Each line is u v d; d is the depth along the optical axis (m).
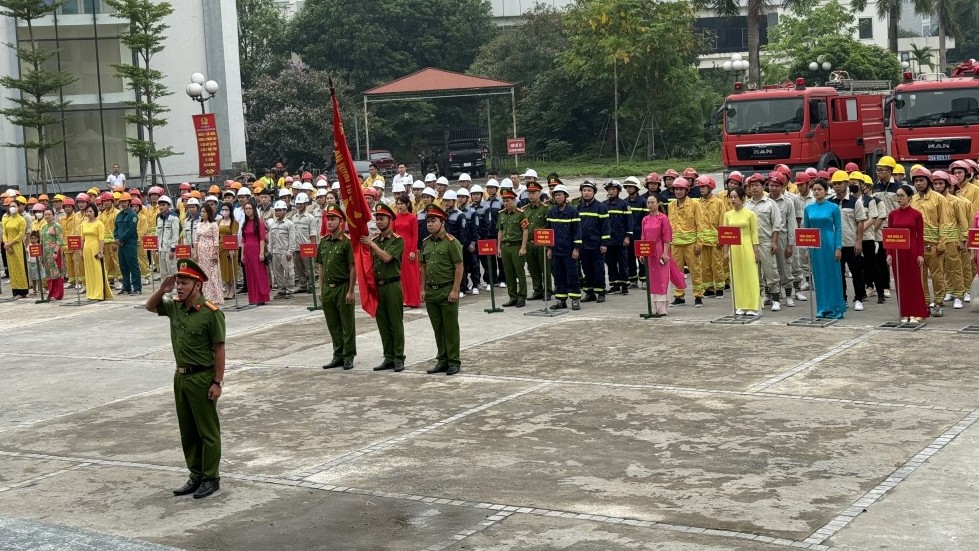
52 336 21.70
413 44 82.00
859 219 18.91
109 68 48.56
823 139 34.25
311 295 25.27
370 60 79.12
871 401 12.80
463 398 14.10
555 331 18.50
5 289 31.19
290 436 12.73
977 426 11.58
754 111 34.31
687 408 12.94
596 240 21.19
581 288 21.86
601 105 73.62
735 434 11.73
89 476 11.59
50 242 27.17
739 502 9.55
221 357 10.59
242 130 54.03
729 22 94.00
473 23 83.94
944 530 8.67
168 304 10.73
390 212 15.91
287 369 16.72
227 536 9.40
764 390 13.59
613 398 13.62
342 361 16.55
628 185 22.34
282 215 24.95
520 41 78.00
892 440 11.24
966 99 30.94
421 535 9.15
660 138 69.88
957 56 104.50
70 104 47.34
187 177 51.16
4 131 47.75
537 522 9.29
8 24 47.28
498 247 22.45
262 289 23.78
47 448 12.96
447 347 15.67
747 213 18.55
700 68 89.75
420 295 22.16
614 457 11.12
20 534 9.04
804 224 18.17
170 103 50.59
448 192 23.39
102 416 14.47
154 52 43.97
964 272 19.05
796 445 11.23
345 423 13.20
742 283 18.72
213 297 23.44
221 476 11.27
